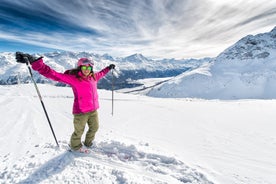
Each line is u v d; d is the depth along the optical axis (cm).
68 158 397
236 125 809
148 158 416
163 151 463
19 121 808
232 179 342
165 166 383
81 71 399
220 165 399
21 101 1513
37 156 409
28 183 311
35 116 920
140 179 326
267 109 1377
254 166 397
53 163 375
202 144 542
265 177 350
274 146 528
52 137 571
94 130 449
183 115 1068
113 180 322
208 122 871
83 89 405
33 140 539
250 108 1439
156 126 770
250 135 644
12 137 572
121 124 792
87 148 455
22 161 385
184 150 487
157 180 326
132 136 607
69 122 804
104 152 441
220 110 1308
